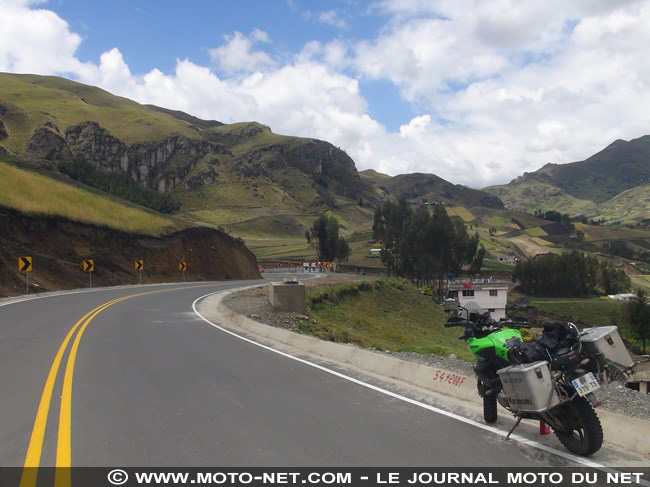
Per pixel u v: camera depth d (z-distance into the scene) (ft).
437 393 26.78
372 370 32.68
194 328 54.49
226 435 19.71
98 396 25.55
